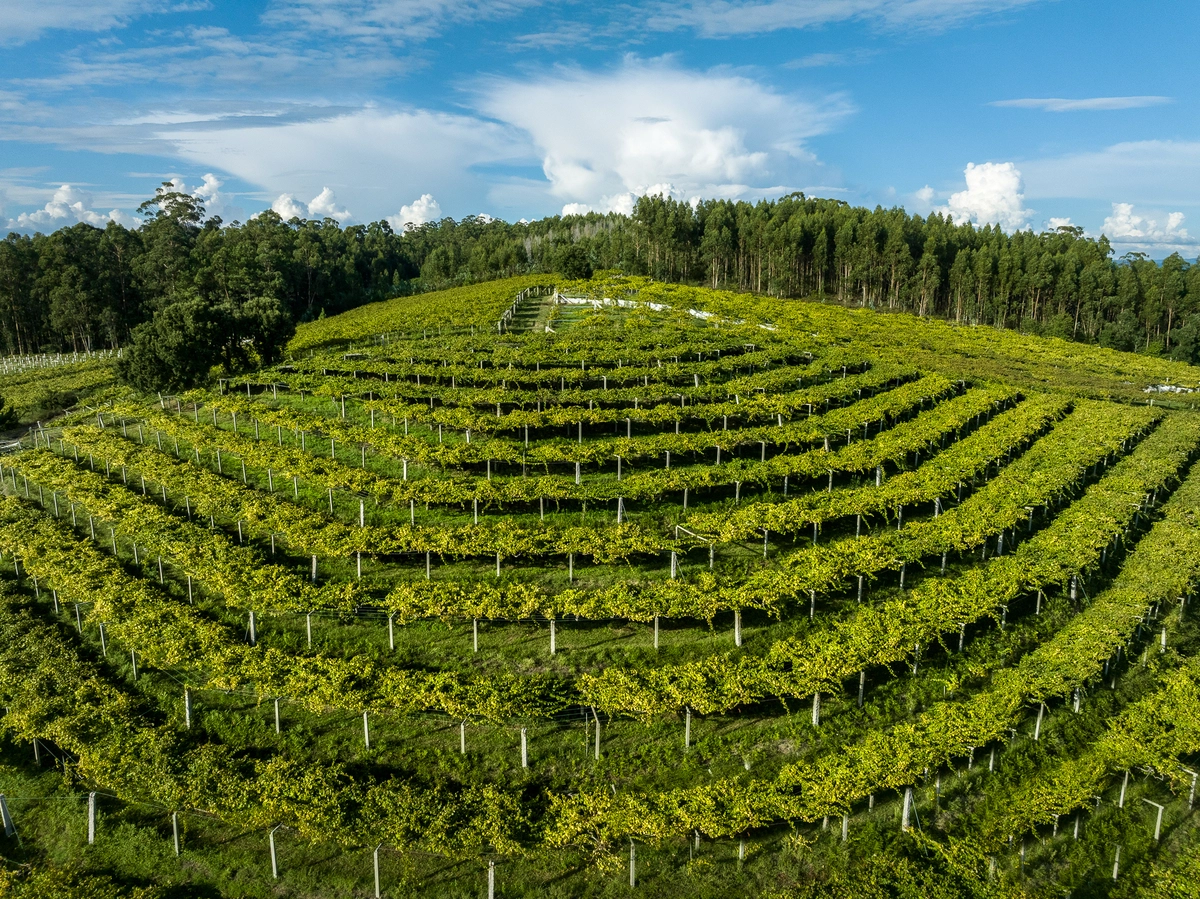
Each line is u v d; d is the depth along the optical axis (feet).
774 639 84.74
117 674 82.84
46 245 336.49
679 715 74.79
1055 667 78.33
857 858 60.59
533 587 91.76
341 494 117.60
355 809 63.57
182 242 371.97
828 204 500.74
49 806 66.80
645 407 152.97
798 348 201.98
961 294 372.17
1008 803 65.16
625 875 59.36
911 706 76.69
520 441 132.98
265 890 58.59
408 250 561.02
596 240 492.95
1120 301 349.61
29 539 108.68
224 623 88.63
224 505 111.55
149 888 57.88
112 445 139.13
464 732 72.23
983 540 100.01
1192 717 71.51
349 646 84.07
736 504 114.11
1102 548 101.91
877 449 127.34
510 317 261.24
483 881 59.00
